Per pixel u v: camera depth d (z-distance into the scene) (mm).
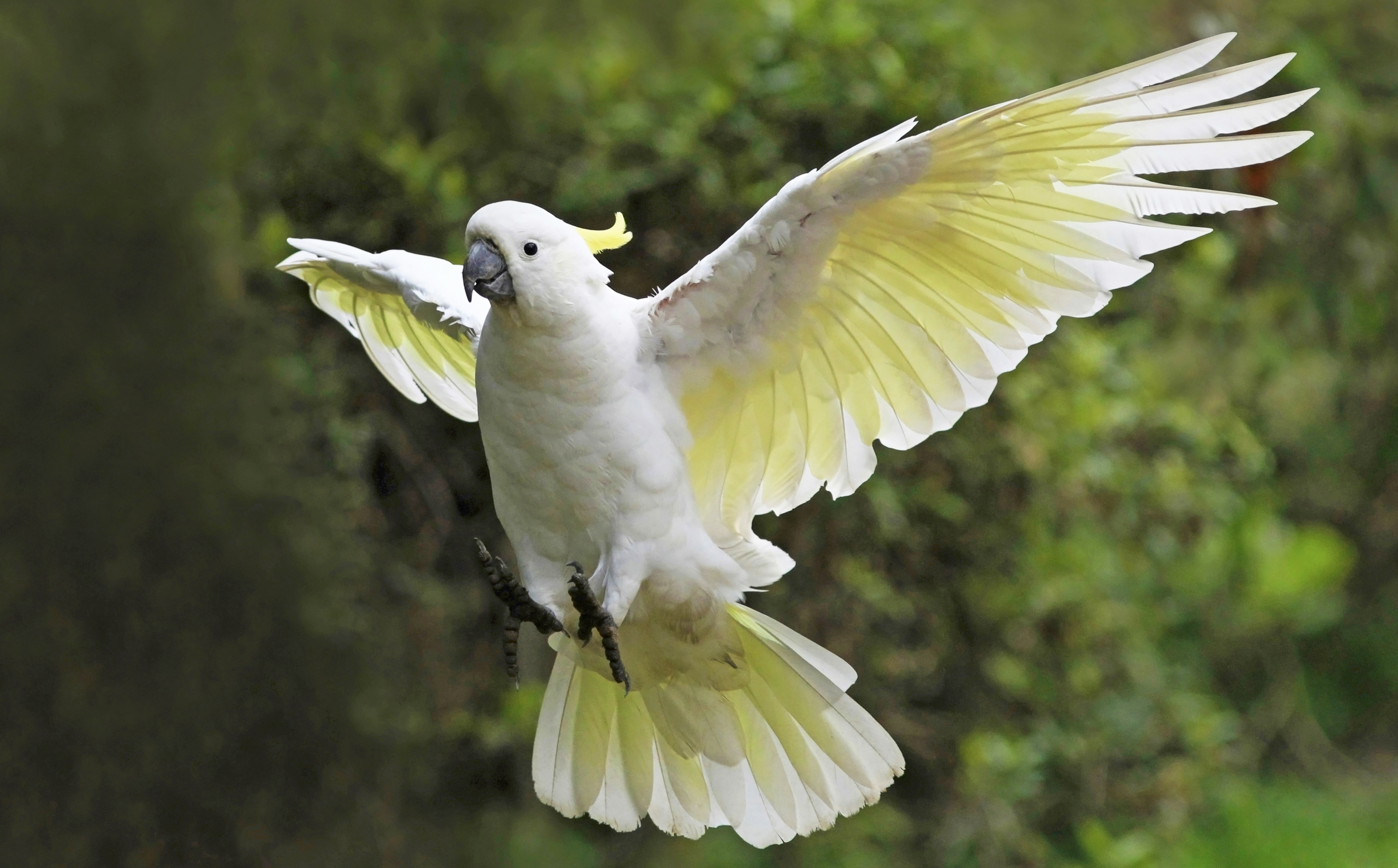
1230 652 18375
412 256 8016
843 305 6820
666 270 11742
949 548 12773
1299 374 17219
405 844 12805
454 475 12523
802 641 7316
